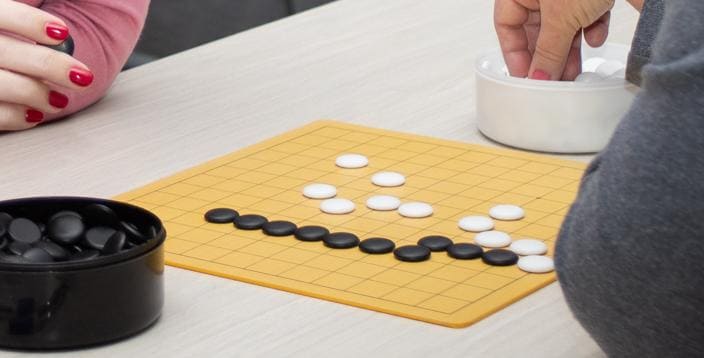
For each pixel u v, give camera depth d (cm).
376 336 96
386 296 101
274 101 142
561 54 130
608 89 126
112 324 95
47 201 102
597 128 127
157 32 206
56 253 97
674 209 83
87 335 95
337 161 124
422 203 115
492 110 129
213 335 97
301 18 171
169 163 126
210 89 146
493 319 99
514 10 131
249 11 217
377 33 164
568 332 97
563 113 127
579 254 87
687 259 83
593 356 94
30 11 130
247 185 119
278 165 124
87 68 133
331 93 144
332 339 96
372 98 142
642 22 115
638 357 87
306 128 133
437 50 158
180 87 147
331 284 103
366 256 107
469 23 168
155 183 120
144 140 131
